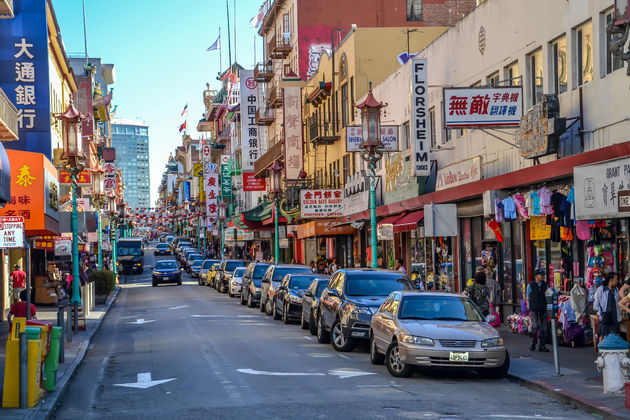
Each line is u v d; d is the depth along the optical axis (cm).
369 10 5900
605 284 1678
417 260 3431
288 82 5378
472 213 2691
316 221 4409
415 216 2948
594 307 1684
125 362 1861
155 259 11138
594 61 1912
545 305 1859
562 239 2053
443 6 5597
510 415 1164
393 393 1355
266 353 1934
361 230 4384
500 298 2481
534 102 2283
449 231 2188
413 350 1489
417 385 1448
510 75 2436
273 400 1289
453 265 3012
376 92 3878
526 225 2372
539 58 2248
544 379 1450
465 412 1184
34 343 1258
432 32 4344
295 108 5266
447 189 2672
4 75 3353
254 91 7244
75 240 2616
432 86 2812
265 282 3247
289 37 6331
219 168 11338
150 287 6103
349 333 1900
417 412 1179
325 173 5006
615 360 1286
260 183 6956
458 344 1484
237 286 4462
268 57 7238
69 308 2262
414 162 2823
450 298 1653
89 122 5750
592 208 1514
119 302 4459
